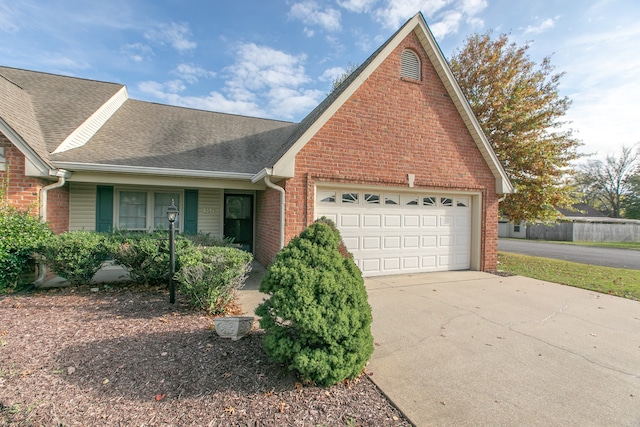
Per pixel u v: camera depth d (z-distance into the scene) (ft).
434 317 16.33
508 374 10.61
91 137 26.45
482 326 15.17
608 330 14.90
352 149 24.03
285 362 10.30
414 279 25.44
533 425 8.00
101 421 7.56
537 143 37.52
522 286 23.75
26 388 8.77
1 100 21.39
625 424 8.13
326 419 7.93
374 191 25.93
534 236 92.17
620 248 64.64
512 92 40.04
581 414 8.51
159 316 14.83
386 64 25.07
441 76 26.99
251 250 33.63
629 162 122.01
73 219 26.55
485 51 42.86
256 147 32.37
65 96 29.19
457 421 8.08
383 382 9.92
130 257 19.36
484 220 29.37
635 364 11.48
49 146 21.99
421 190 27.12
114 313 15.15
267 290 10.12
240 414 7.97
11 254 18.30
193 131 32.94
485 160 29.22
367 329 10.28
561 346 12.97
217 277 15.26
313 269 10.05
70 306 16.20
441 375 10.46
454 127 27.81
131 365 10.12
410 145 26.03
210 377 9.55
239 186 26.96
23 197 19.97
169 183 24.86
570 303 19.39
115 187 28.04
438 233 28.63
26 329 12.91
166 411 7.99
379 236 26.20
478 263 29.37
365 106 24.39
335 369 9.14
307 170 22.80
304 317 8.98
